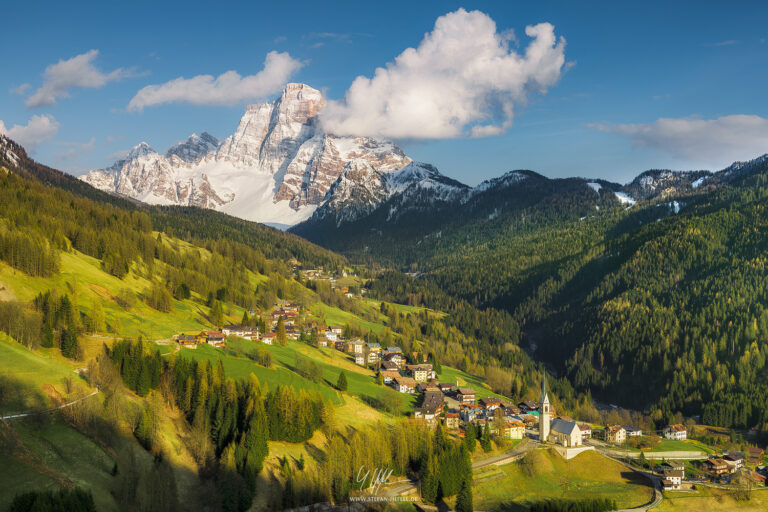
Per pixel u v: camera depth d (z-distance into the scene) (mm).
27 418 143750
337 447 167750
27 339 181625
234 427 169500
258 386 186875
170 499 138125
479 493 178125
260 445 160000
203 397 173625
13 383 154375
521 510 172125
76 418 150250
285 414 179875
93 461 139500
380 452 176000
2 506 116625
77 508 117438
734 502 179750
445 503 168875
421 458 180625
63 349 186875
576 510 163625
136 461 147000
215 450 165875
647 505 175625
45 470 129625
